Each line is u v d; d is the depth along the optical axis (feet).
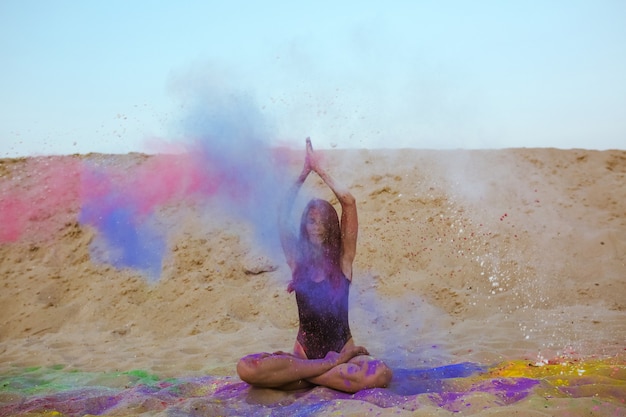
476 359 16.34
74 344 21.01
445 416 11.21
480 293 23.48
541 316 20.92
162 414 12.39
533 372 14.34
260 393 13.61
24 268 27.22
